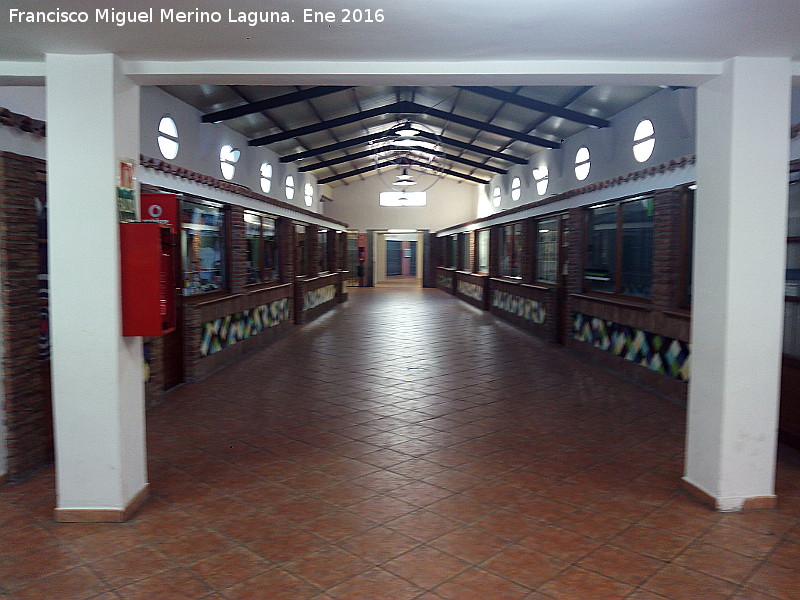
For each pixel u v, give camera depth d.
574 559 3.05
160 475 4.22
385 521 3.49
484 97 9.67
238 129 9.82
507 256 14.11
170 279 3.65
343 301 18.55
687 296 6.34
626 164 8.12
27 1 2.66
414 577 2.89
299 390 6.81
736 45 3.26
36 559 3.06
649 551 3.13
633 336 7.32
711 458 3.70
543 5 2.71
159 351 6.25
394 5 2.70
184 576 2.90
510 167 15.34
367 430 5.28
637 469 4.32
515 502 3.75
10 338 3.97
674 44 3.25
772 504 3.66
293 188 14.63
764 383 3.61
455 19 2.87
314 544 3.22
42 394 4.36
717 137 3.62
